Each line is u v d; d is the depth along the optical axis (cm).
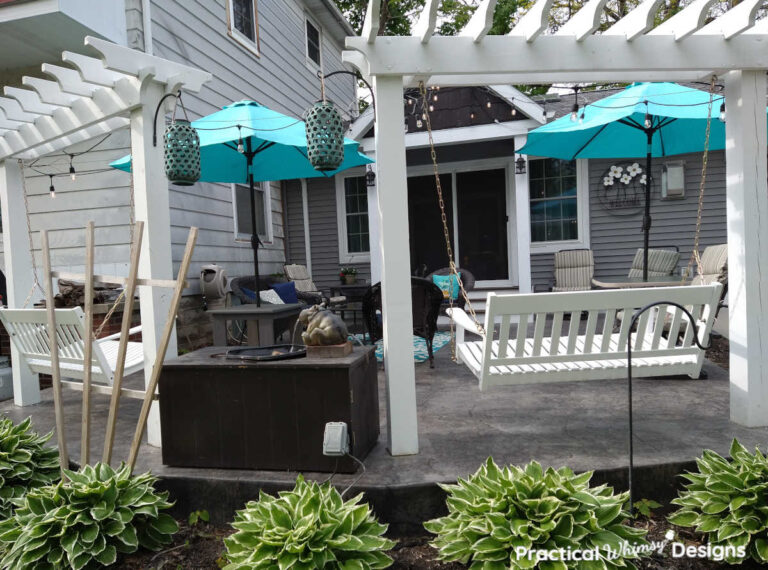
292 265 763
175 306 222
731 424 272
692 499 202
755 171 263
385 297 247
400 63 237
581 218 738
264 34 776
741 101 261
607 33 261
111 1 485
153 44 523
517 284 779
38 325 311
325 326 239
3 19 438
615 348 294
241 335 602
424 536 214
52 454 275
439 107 686
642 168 706
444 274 676
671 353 255
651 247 715
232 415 239
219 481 229
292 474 232
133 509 209
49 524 200
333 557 172
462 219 816
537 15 227
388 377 248
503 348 247
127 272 523
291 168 533
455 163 808
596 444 251
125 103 282
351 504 195
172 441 245
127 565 206
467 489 195
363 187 843
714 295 246
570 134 506
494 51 242
